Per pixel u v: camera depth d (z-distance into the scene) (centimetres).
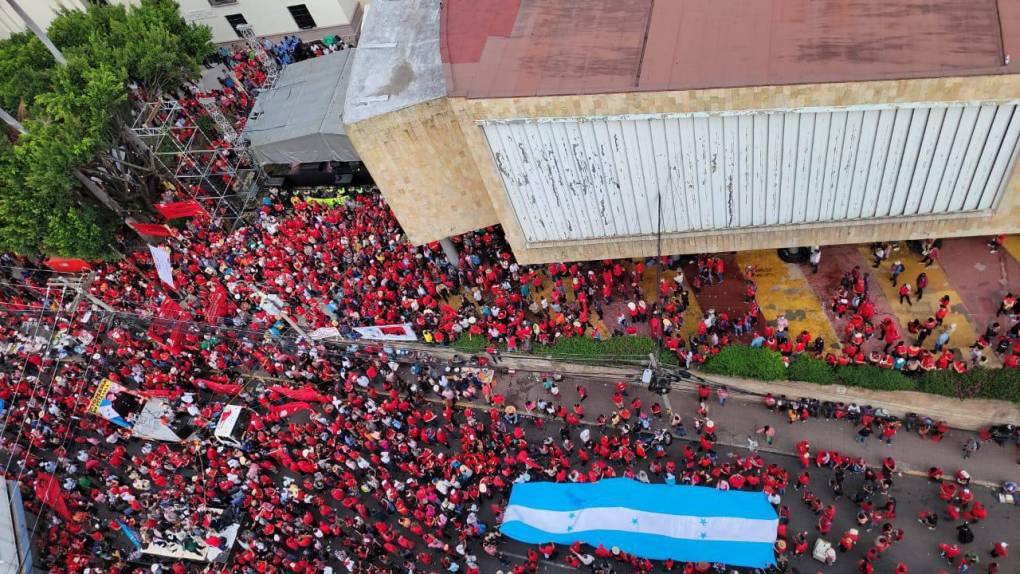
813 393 3809
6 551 4128
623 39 3344
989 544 3322
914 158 3178
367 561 3778
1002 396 3444
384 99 3834
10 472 4762
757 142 3247
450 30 3678
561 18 3556
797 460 3741
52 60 5384
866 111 3005
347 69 5544
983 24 2898
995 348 3603
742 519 3228
